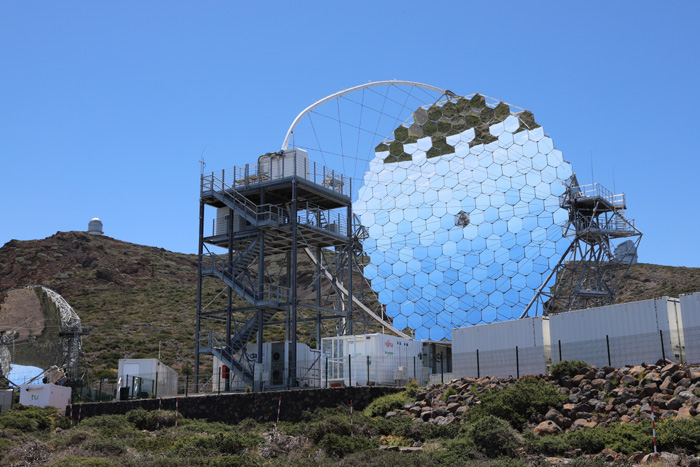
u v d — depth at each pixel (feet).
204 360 318.24
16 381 209.87
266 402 155.43
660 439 90.53
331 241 215.10
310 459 102.68
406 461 93.50
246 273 203.72
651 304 132.98
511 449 98.99
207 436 123.65
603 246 200.95
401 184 212.23
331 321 333.21
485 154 202.69
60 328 217.97
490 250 191.52
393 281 202.90
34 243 557.33
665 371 111.96
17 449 112.98
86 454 111.45
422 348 189.06
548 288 180.55
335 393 152.35
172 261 559.79
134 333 355.97
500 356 152.56
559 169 190.60
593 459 88.17
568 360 133.18
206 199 206.59
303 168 199.93
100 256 531.91
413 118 219.41
